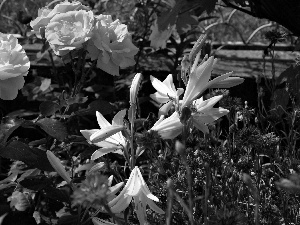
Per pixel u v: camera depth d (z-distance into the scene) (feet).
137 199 2.57
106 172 3.71
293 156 3.56
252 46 6.35
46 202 3.97
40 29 3.94
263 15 4.47
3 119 3.67
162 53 5.69
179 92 2.78
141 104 5.64
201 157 3.16
